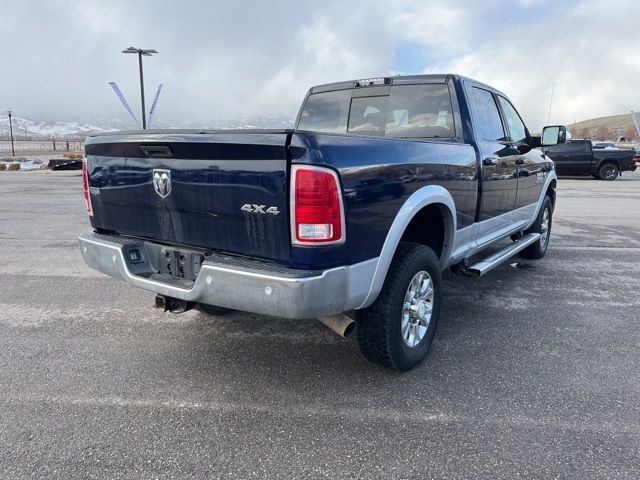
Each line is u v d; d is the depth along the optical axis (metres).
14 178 24.30
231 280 2.63
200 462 2.46
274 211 2.54
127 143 3.08
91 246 3.48
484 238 4.56
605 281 5.61
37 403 2.98
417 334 3.44
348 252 2.63
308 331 4.10
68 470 2.39
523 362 3.54
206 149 2.70
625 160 20.72
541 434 2.68
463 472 2.38
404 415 2.87
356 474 2.37
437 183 3.42
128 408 2.93
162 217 3.12
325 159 2.46
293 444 2.60
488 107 4.69
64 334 4.04
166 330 4.12
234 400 3.03
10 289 5.27
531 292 5.19
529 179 5.48
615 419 2.82
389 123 4.53
